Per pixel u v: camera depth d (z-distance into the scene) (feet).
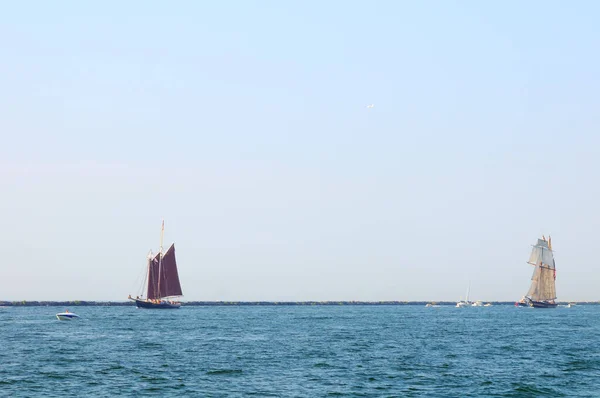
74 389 216.33
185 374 248.93
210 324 616.39
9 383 226.99
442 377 245.45
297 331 509.35
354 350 342.44
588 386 228.22
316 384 228.63
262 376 245.45
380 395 209.67
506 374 254.06
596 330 533.14
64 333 469.16
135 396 205.67
